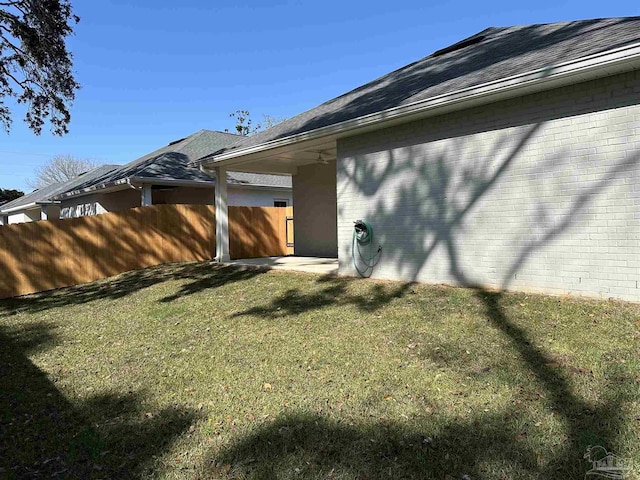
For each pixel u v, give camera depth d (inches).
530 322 177.6
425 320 195.8
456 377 135.8
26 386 161.8
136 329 233.6
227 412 127.6
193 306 272.5
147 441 115.0
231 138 717.9
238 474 96.8
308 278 320.2
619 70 183.0
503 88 208.4
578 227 203.0
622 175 188.9
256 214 539.5
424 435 105.8
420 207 270.4
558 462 90.6
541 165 214.2
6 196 1705.2
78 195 655.1
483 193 238.4
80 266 403.9
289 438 109.8
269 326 213.6
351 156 312.0
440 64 334.3
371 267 303.0
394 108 256.8
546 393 120.0
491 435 102.7
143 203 502.3
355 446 103.7
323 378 145.4
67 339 224.8
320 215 498.6
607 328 162.2
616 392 116.6
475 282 244.4
